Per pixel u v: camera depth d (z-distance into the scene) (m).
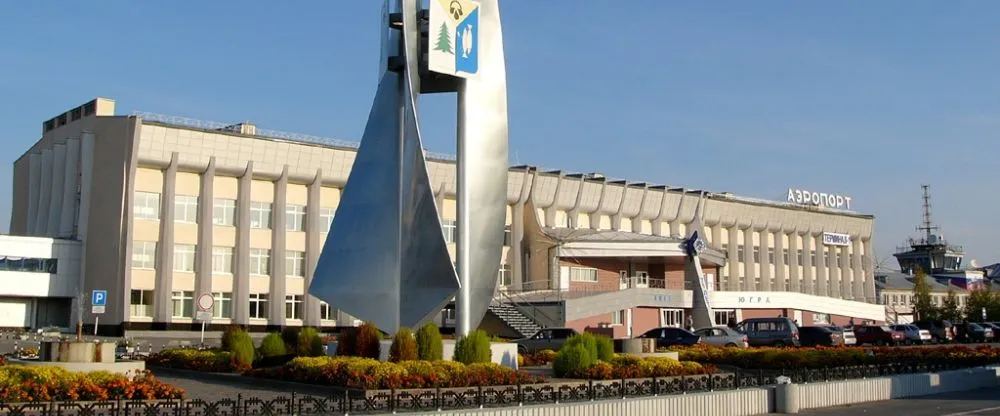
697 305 65.25
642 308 61.94
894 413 20.02
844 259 96.06
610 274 69.56
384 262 25.52
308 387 21.36
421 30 26.34
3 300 52.88
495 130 26.75
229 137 56.62
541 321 56.44
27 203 61.66
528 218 68.25
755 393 19.48
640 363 25.86
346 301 25.77
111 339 45.94
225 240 57.44
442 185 64.06
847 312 78.62
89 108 55.91
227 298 57.25
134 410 15.34
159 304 53.97
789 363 31.34
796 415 19.69
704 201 80.94
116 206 53.28
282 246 58.84
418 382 20.16
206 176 56.12
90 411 14.27
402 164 25.77
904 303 107.62
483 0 27.05
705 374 26.42
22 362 20.70
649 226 78.00
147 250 54.44
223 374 25.12
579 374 24.36
